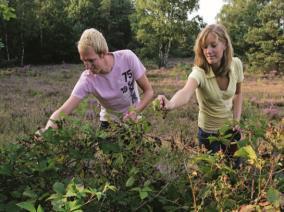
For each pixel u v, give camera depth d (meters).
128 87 3.63
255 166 2.33
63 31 56.34
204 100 3.69
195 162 2.53
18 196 2.41
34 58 55.28
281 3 37.44
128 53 3.60
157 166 2.63
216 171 2.49
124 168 2.53
